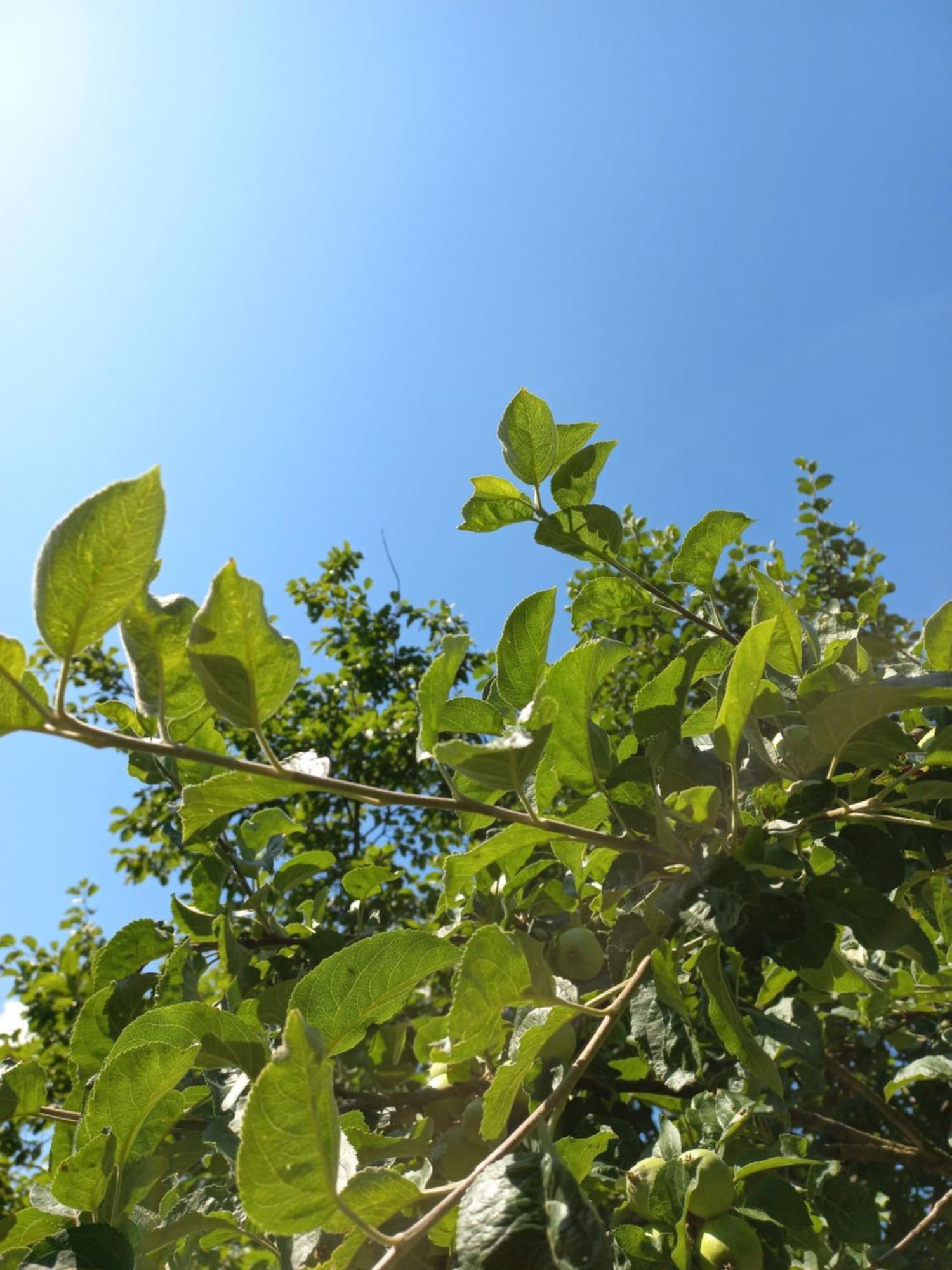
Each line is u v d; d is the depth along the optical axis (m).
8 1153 5.20
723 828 1.96
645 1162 2.04
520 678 1.95
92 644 1.29
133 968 2.89
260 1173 1.14
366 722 8.54
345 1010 1.74
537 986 1.57
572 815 1.97
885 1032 3.69
